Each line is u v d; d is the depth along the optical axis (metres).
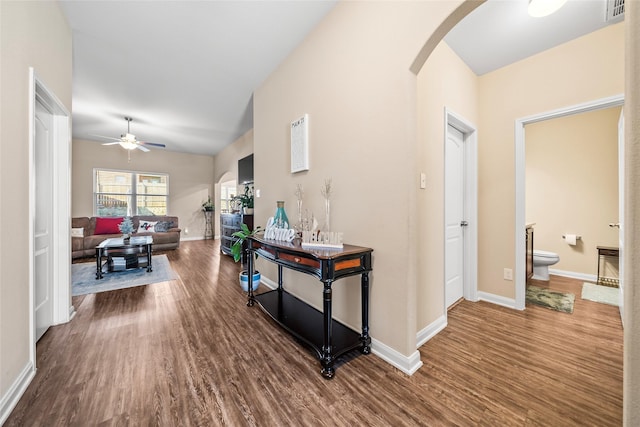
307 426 1.18
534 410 1.27
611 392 1.39
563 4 1.76
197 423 1.19
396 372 1.57
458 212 2.71
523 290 2.53
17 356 1.38
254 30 2.40
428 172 2.04
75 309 2.53
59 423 1.18
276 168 2.99
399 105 1.59
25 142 1.53
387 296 1.68
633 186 0.55
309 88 2.41
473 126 2.69
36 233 1.91
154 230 6.13
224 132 5.62
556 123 3.84
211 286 3.29
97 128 5.33
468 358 1.71
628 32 0.56
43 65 1.79
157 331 2.08
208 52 2.75
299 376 1.53
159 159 7.29
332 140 2.12
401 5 1.58
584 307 2.57
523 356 1.73
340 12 2.04
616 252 3.23
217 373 1.55
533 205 4.04
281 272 2.77
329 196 2.13
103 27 2.37
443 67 2.24
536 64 2.43
